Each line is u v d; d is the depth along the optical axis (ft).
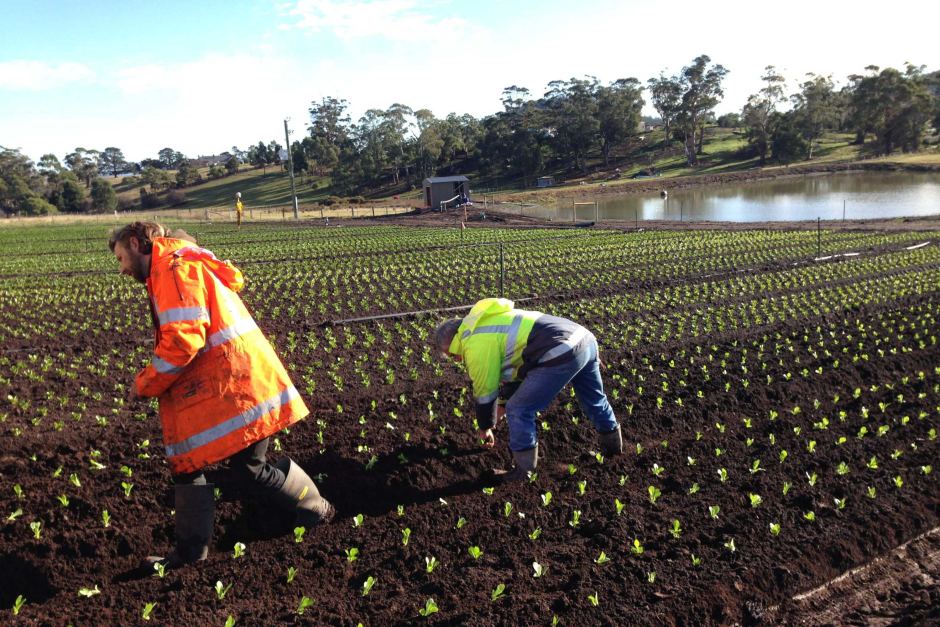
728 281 54.80
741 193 226.58
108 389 30.58
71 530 17.16
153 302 13.66
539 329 18.29
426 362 32.89
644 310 44.42
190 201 394.93
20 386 30.91
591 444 22.25
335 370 32.40
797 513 17.70
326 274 67.05
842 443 21.93
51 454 21.72
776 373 29.01
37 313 50.16
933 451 21.15
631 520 17.48
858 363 29.96
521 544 16.58
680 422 23.90
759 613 14.40
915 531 17.30
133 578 15.72
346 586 15.07
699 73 345.31
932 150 314.55
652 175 324.39
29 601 14.92
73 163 533.96
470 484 19.93
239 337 14.25
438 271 65.87
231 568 15.62
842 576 15.83
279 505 16.71
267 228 144.05
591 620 13.80
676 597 14.42
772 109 371.97
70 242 118.21
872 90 315.37
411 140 391.24
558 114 360.07
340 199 255.50
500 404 24.03
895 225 96.68
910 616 14.25
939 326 37.24
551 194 274.16
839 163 289.12
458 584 14.99
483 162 368.07
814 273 56.85
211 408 14.03
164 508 18.44
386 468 20.52
